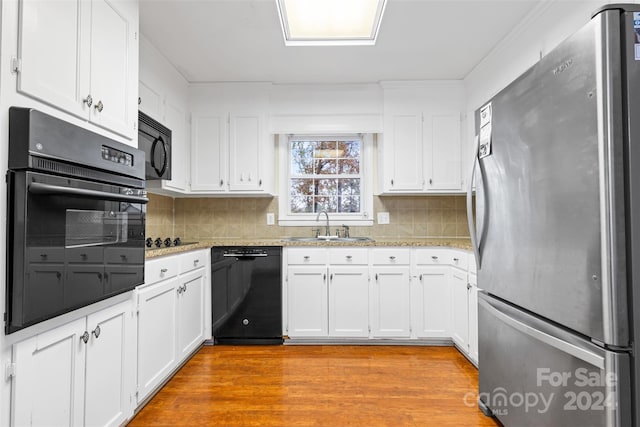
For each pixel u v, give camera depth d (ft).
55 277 3.77
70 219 4.00
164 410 6.25
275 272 9.70
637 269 3.31
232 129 10.52
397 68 9.68
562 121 3.88
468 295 8.22
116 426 5.18
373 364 8.30
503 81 8.25
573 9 5.95
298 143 11.98
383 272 9.65
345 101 10.80
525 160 4.58
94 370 4.66
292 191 11.93
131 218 5.28
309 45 8.36
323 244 9.71
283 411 6.22
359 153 11.93
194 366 8.18
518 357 4.90
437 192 10.52
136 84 5.73
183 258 8.07
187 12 7.00
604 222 3.34
